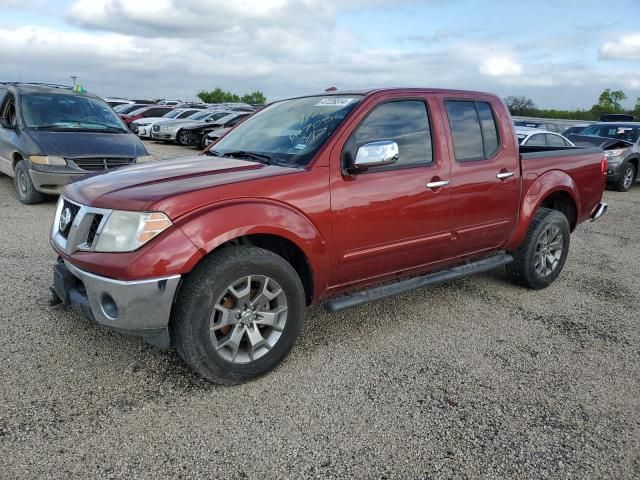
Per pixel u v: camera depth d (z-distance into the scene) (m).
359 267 3.73
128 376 3.28
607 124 14.61
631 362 3.75
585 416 3.06
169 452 2.61
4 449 2.56
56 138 7.99
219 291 3.01
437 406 3.09
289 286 3.30
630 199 11.95
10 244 5.96
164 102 44.53
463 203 4.24
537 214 5.04
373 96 3.83
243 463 2.56
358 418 2.95
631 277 5.80
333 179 3.48
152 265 2.82
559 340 4.08
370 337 3.99
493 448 2.74
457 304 4.75
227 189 3.11
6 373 3.23
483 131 4.49
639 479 2.55
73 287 3.30
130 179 3.35
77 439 2.67
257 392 3.18
